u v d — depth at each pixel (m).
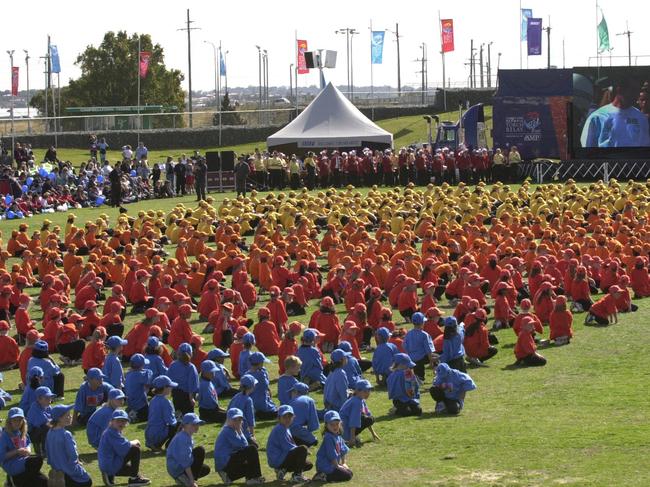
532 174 83.38
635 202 61.31
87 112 139.00
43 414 25.05
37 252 50.56
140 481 23.44
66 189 74.00
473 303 34.56
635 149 83.69
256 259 47.06
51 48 135.25
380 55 138.50
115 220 66.19
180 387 27.73
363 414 25.67
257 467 23.38
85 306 37.28
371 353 34.78
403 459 24.42
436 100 137.38
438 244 48.50
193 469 23.38
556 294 39.78
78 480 22.91
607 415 27.34
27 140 112.12
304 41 128.12
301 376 30.27
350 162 81.81
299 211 60.91
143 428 27.84
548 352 35.09
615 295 38.78
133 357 28.58
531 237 49.12
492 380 31.92
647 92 83.25
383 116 136.62
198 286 44.53
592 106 84.44
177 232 58.06
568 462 23.41
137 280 42.16
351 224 54.84
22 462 22.86
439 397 28.39
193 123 124.44
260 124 125.38
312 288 43.69
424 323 33.38
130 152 85.19
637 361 33.25
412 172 81.44
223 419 27.83
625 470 22.53
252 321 36.62
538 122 85.69
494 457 24.14
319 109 91.56
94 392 27.83
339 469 23.16
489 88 141.38
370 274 42.44
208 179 81.06
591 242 47.34
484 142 95.00
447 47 122.62
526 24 114.19
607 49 106.62
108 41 164.50
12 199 69.38
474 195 63.44
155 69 167.50
